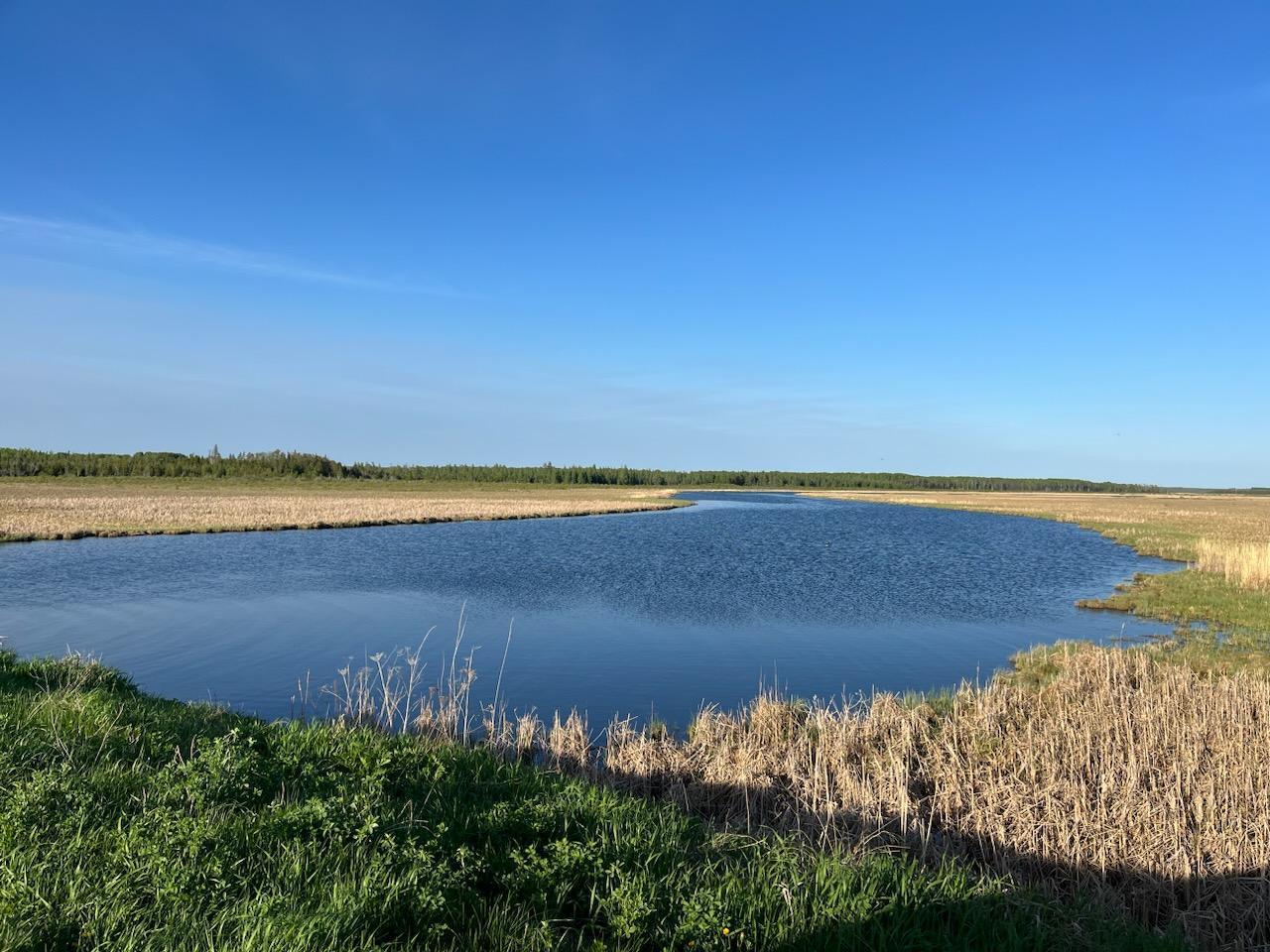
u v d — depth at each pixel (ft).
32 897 13.07
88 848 15.17
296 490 375.86
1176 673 41.52
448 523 194.29
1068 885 22.06
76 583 87.97
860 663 54.29
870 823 24.11
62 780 17.85
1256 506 343.26
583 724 36.63
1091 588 90.33
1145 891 21.26
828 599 81.05
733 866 18.11
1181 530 174.29
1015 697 39.78
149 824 15.78
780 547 137.18
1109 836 22.68
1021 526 206.08
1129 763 27.12
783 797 27.14
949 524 212.64
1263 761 27.53
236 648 57.11
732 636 62.90
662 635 63.16
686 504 331.77
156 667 50.96
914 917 16.14
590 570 103.04
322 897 14.07
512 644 59.57
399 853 16.05
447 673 50.31
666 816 21.38
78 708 25.00
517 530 175.11
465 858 16.20
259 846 15.81
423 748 24.66
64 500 224.94
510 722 37.58
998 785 25.93
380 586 88.02
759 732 34.24
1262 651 55.11
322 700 43.14
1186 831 22.79
